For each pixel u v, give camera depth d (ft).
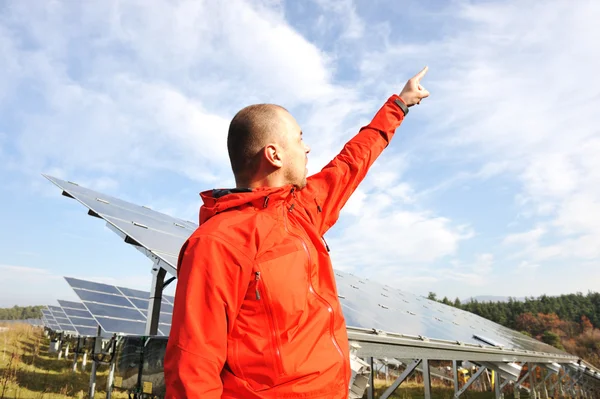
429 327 23.81
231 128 5.24
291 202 5.11
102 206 17.19
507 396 64.28
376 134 7.19
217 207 4.46
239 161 5.11
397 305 28.86
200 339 3.52
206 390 3.36
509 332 57.26
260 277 3.92
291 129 5.25
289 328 3.93
